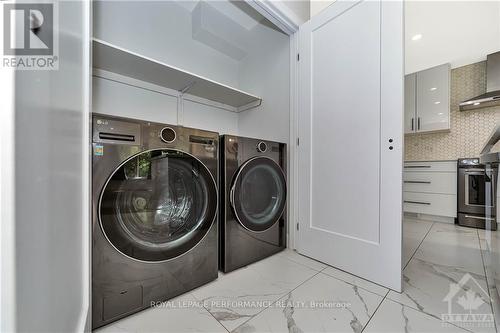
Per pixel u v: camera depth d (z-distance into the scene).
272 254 1.59
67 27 0.47
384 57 1.18
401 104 1.12
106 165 0.86
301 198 1.62
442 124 2.68
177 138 1.08
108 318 0.87
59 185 0.42
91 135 0.82
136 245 0.94
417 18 2.13
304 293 1.10
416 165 2.79
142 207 0.97
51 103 0.37
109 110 1.54
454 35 2.34
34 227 0.31
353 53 1.32
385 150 1.17
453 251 1.66
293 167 1.72
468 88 2.81
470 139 2.74
